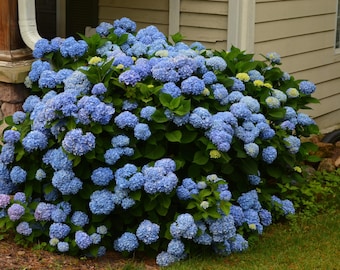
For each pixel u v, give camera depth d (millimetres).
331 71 8906
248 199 5828
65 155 5387
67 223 5512
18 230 5516
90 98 5387
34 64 6129
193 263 5402
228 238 5441
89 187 5488
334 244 5918
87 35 7418
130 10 7875
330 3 8703
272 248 5785
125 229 5609
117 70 5680
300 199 6613
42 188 5695
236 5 7211
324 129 8984
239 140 5695
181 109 5422
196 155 5531
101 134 5492
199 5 7402
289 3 7926
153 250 5574
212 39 7391
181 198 5422
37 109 5684
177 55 5840
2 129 6449
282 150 6078
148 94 5547
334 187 7004
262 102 6078
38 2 8773
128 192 5328
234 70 6180
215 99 5777
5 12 6418
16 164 5676
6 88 6414
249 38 7309
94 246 5477
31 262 5355
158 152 5508
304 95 6539
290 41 8047
